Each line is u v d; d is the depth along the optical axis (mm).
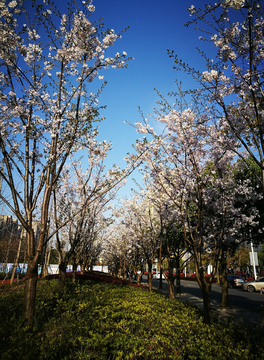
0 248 17609
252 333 4406
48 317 5656
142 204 12898
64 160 5523
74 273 11344
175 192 7262
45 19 5355
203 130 6285
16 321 4488
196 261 5668
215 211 7828
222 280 12211
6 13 4855
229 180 8016
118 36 5621
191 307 6816
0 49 5211
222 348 3557
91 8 5309
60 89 5895
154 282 33625
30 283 4746
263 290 18922
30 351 3160
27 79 5715
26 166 5438
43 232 5090
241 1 4039
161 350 3551
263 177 4492
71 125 5910
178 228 10008
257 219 10375
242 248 37000
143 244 11703
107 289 9102
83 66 5648
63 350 3633
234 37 4738
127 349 3699
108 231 21078
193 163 6094
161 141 7160
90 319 4562
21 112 5727
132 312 5172
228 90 5188
